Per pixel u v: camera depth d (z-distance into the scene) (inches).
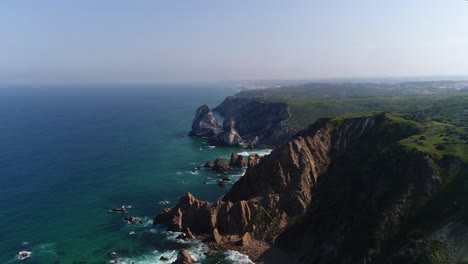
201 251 4205.2
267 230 4527.6
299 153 5280.5
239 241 4352.9
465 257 3041.3
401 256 3248.0
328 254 3762.3
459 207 3417.8
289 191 4891.7
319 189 4968.0
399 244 3420.3
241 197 5260.8
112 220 5054.1
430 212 3558.1
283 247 4261.8
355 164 5036.9
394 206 3737.7
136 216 5196.9
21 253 4138.8
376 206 3880.4
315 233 4190.5
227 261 3998.5
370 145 5285.4
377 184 4126.5
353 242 3683.6
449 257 3097.9
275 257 4094.5
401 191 3865.7
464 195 3491.6
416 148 4274.1
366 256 3440.0
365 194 4128.9
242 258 4065.0
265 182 5103.3
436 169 3924.7
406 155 4205.2
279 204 4790.8
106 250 4256.9
